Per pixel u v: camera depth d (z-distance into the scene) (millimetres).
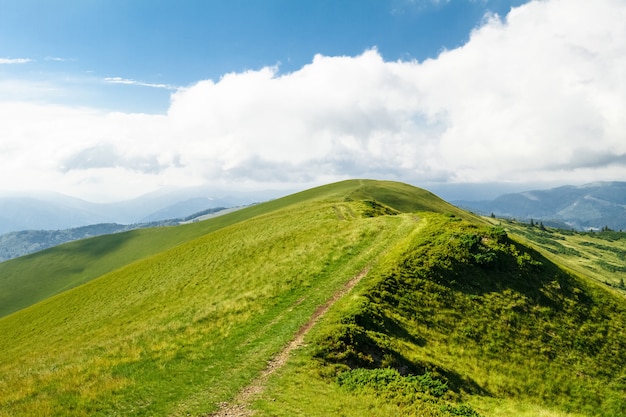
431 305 35438
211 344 29328
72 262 174625
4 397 23453
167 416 20312
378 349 27516
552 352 33688
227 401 21438
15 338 62531
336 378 23750
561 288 41781
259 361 25812
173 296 51812
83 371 26406
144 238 183125
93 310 61688
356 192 120562
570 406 28484
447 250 42844
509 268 42344
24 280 162500
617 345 36312
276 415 19562
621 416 28344
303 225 69250
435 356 29266
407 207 121438
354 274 40438
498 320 35656
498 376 29375
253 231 79188
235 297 40156
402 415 19641
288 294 38000
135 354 28734
